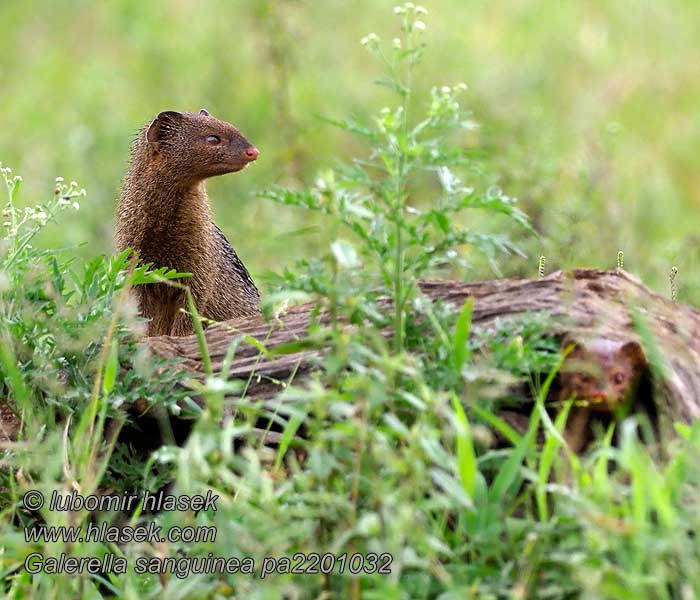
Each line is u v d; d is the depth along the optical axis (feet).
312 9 79.51
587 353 23.85
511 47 78.69
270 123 64.23
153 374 26.71
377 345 21.80
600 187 50.78
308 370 26.76
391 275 23.82
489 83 66.95
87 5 86.33
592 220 46.96
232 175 59.82
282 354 26.55
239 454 26.25
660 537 20.25
